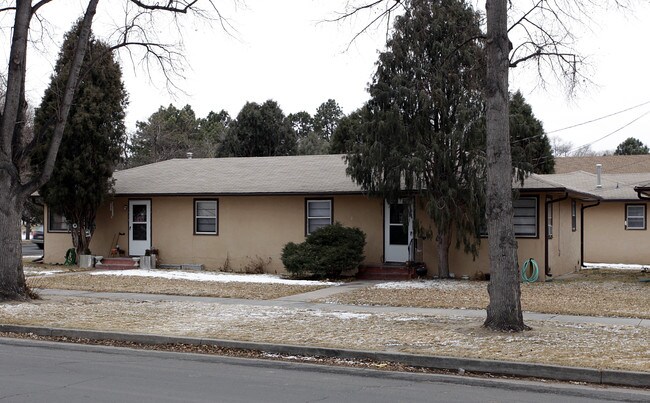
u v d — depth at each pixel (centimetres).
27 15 1636
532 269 2159
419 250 2283
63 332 1269
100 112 2544
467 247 2039
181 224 2628
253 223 2527
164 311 1495
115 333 1233
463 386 880
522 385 891
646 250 3084
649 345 1070
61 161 2517
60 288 1936
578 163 4631
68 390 816
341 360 1057
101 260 2622
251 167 2839
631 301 1627
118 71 2612
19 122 1669
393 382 899
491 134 1188
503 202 1193
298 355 1093
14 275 1645
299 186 2466
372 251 2358
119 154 2647
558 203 2405
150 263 2591
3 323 1338
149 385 855
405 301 1639
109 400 766
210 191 2533
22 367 970
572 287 1947
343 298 1711
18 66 1627
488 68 1195
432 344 1091
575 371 918
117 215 2716
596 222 3189
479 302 1608
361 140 2170
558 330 1203
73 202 2594
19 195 1653
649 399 816
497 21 1187
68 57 2472
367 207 2370
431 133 2028
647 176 3412
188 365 1008
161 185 2684
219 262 2567
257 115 5016
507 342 1094
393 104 2017
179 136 5919
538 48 1334
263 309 1523
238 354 1112
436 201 2020
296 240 2464
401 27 2014
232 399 781
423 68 2025
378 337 1162
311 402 771
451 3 2017
